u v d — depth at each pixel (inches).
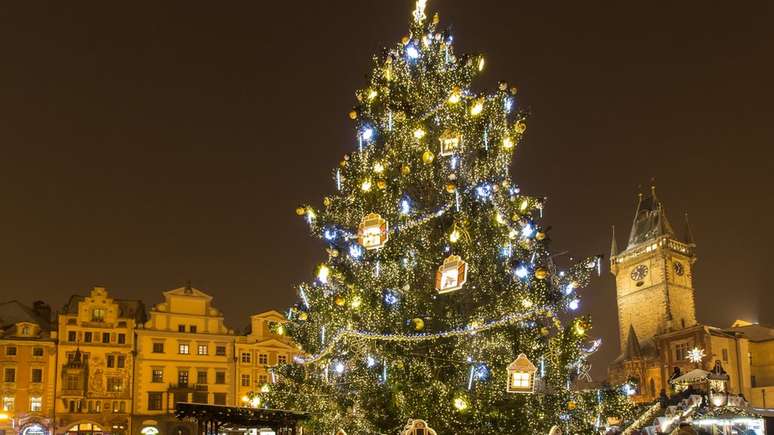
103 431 2819.9
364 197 949.2
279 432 906.1
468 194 917.2
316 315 1016.2
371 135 993.5
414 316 892.0
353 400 972.6
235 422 847.7
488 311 874.8
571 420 885.8
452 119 924.0
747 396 3890.3
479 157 941.8
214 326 3095.5
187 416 832.3
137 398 2896.2
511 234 903.1
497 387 845.2
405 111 951.0
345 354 1016.2
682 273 4707.2
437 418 853.2
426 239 919.0
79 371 2834.6
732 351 3969.0
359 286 933.2
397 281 909.2
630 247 4881.9
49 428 2746.1
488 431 857.5
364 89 1035.9
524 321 886.4
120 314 2984.7
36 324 2871.6
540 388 870.4
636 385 943.0
